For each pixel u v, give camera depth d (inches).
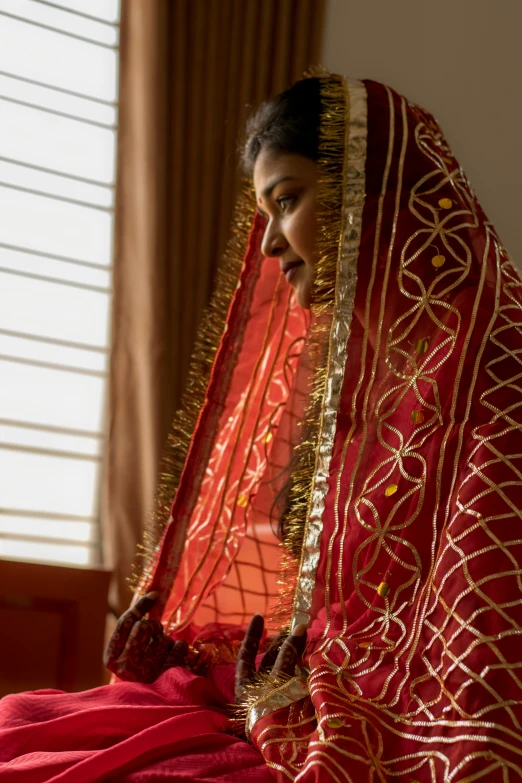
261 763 38.2
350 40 122.5
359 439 44.7
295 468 55.1
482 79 129.8
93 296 116.2
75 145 117.3
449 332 43.1
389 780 33.8
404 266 46.1
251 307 63.7
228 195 112.3
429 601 37.6
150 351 105.6
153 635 53.1
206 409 62.0
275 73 115.3
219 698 48.2
